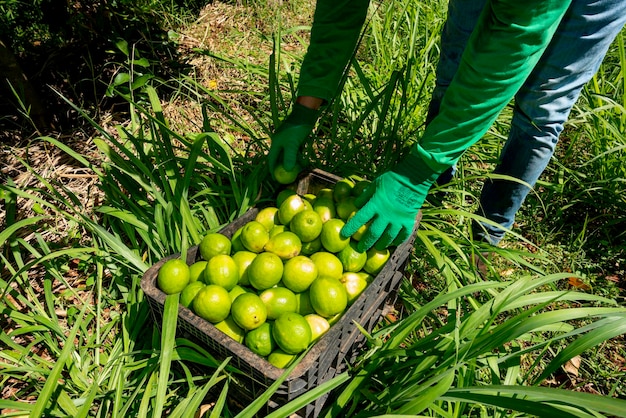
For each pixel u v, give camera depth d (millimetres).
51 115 3176
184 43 4066
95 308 2182
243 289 1787
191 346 1694
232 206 2514
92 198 2686
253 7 4734
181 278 1672
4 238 1845
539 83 1912
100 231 2041
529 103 2002
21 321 1970
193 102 3225
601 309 1536
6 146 2904
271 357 1610
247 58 3982
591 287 2508
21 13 3139
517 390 1282
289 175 2229
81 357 1856
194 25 4371
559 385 2135
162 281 1656
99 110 3197
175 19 4246
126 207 2453
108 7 3197
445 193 2855
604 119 2916
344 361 1860
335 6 2039
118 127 2340
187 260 1915
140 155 2422
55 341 2016
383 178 1821
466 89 1489
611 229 2895
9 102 3010
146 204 2369
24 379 1801
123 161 2270
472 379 1604
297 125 2236
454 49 2369
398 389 1631
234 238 2008
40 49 3295
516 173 2271
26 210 2619
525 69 1421
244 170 2770
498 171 2365
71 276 2344
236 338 1672
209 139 2641
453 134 1628
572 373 2166
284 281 1789
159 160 2383
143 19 3537
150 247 2184
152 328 2053
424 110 3234
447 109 1587
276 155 2262
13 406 1491
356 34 2156
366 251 1939
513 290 1684
